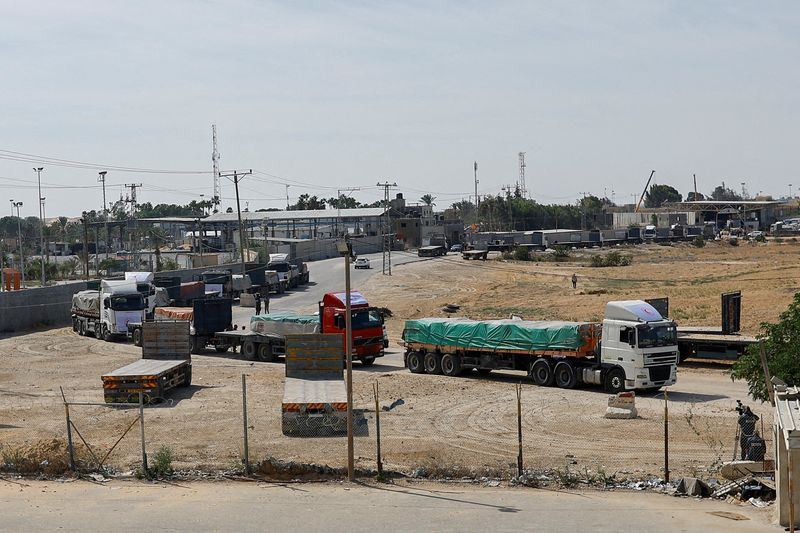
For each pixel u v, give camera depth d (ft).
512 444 101.81
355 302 169.37
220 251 524.52
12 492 80.89
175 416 120.47
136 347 207.62
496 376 152.97
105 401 129.70
